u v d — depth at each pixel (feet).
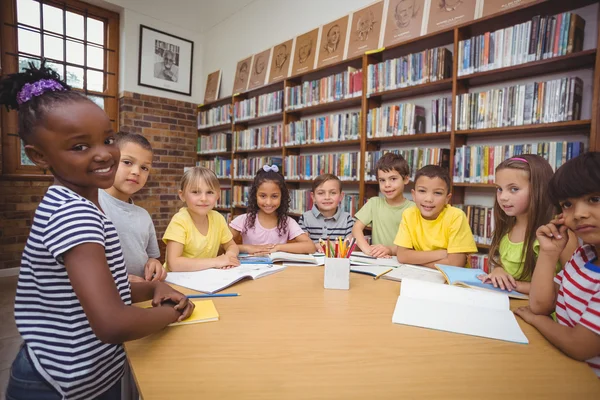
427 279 3.49
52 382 1.90
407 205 6.43
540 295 2.48
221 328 2.23
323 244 3.36
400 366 1.79
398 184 6.33
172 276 3.47
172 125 13.99
